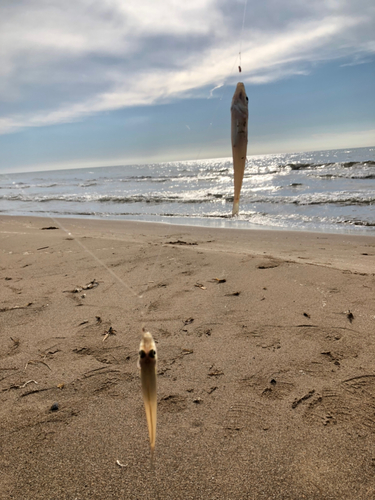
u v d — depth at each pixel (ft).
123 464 7.09
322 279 15.93
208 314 13.32
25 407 8.82
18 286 17.02
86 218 53.31
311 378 9.43
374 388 8.90
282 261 19.07
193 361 10.46
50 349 11.35
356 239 30.07
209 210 57.21
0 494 6.55
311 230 36.94
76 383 9.66
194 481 6.67
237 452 7.26
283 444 7.41
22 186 152.05
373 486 6.40
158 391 9.24
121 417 8.37
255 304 13.91
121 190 108.06
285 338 11.38
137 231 37.60
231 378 9.61
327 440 7.45
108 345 11.46
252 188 83.87
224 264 19.04
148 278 17.54
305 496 6.29
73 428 8.08
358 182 78.59
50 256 22.36
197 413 8.41
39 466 7.12
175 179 137.90
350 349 10.56
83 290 16.21
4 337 12.16
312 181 87.56
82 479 6.81
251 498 6.31
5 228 37.55
